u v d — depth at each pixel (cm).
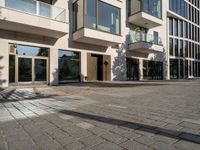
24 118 449
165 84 1532
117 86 1352
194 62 3631
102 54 1972
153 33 2678
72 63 1756
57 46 1639
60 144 286
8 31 1378
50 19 1423
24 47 1470
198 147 266
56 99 750
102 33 1736
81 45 1806
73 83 1670
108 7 1831
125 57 2223
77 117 449
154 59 2653
